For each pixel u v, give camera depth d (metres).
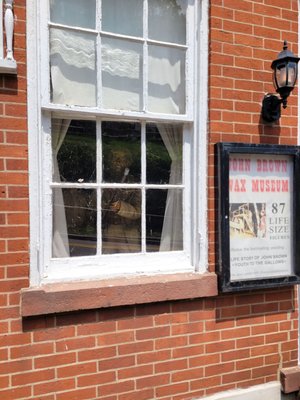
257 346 3.43
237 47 3.29
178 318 3.14
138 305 3.00
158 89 3.19
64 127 2.91
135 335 3.00
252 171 3.35
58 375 2.78
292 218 3.50
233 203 3.28
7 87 2.63
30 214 2.72
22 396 2.69
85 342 2.85
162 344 3.08
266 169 3.40
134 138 3.12
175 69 3.24
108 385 2.92
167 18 3.21
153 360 3.05
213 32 3.20
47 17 2.78
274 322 3.50
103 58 3.00
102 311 2.89
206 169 3.22
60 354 2.78
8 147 2.64
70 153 2.93
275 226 3.44
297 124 3.56
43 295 2.70
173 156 3.26
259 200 3.37
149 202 3.19
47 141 2.82
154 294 3.01
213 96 3.21
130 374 2.98
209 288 3.19
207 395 3.24
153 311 3.06
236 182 3.29
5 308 2.65
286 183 3.48
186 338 3.16
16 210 2.67
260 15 3.37
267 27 3.40
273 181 3.43
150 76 3.16
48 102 2.79
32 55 2.70
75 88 2.92
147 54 3.12
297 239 3.47
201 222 3.22
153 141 3.19
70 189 2.94
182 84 3.26
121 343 2.96
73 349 2.82
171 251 3.24
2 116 2.63
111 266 3.03
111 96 3.03
